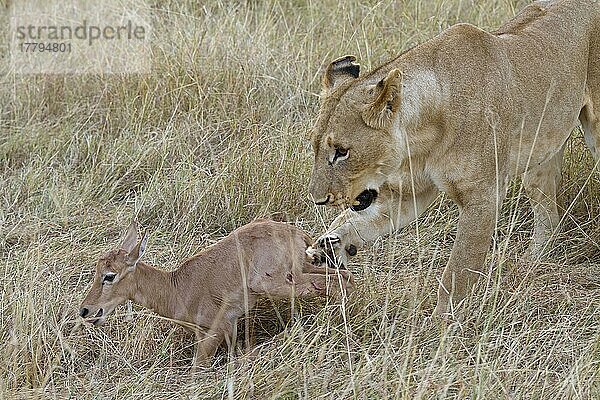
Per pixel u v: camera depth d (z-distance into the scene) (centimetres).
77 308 1058
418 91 963
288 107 1466
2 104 1554
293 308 957
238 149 1332
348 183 956
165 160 1374
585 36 1117
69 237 1216
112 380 952
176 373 965
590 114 1145
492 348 912
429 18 1599
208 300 1016
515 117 1028
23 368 939
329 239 1059
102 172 1361
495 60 1012
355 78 989
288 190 1264
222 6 1764
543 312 1027
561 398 838
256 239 1032
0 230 1214
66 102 1554
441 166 995
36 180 1335
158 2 1809
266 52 1558
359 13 1695
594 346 909
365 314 1003
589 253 1177
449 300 978
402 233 1193
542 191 1178
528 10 1138
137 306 1076
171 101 1505
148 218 1270
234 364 945
